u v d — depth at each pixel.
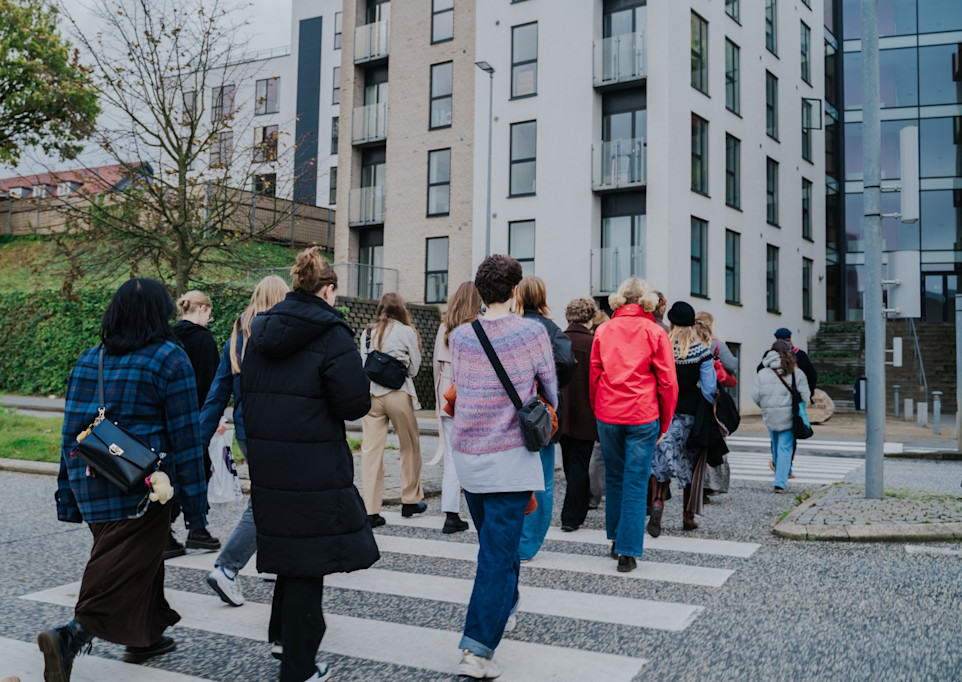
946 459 13.41
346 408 3.19
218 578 4.38
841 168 33.97
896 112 33.03
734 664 3.50
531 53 24.42
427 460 11.28
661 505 5.95
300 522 3.11
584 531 6.53
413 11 28.03
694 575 5.05
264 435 3.18
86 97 18.20
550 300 23.53
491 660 3.40
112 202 17.84
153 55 16.92
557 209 23.55
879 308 7.42
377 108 28.97
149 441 3.28
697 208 23.08
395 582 4.94
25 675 3.43
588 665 3.52
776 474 8.70
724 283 24.39
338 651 3.72
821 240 31.62
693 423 6.23
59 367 24.52
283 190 20.25
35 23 30.61
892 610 4.25
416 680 3.37
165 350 3.33
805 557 5.50
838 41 34.25
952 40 32.47
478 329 3.55
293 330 3.16
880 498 7.21
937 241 32.31
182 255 17.58
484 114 25.23
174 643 3.71
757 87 26.83
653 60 22.23
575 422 6.35
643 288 5.32
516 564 3.57
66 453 3.30
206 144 17.66
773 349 8.69
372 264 29.28
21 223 34.38
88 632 3.18
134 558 3.26
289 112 46.28
